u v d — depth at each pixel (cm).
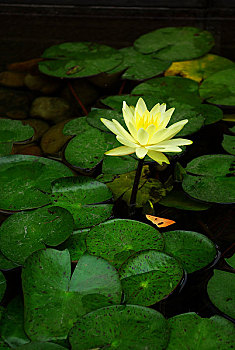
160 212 194
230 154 205
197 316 175
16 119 220
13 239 185
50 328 172
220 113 216
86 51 248
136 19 314
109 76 235
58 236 185
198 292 180
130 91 230
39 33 294
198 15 310
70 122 215
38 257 180
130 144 184
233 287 179
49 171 200
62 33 293
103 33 291
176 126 184
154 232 187
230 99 221
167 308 178
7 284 181
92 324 172
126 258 182
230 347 171
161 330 172
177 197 196
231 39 273
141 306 175
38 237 185
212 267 183
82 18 320
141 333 171
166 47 249
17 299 178
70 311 174
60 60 241
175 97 222
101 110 217
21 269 184
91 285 177
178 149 184
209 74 234
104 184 197
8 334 173
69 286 177
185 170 202
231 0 304
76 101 227
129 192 197
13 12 329
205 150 209
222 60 241
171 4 314
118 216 192
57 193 194
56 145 210
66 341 171
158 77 234
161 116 189
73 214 191
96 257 181
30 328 172
